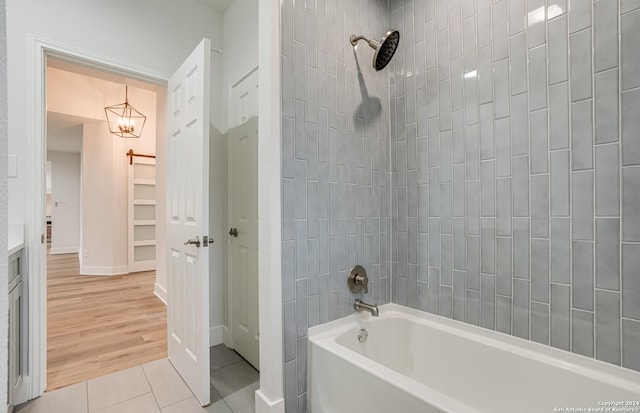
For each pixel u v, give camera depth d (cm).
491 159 158
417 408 108
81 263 516
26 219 175
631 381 119
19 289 168
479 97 163
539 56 143
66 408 166
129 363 214
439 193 180
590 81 129
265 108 154
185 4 244
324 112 171
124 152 498
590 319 129
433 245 183
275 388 149
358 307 183
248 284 221
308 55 165
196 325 177
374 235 197
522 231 148
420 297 190
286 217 155
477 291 164
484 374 155
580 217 132
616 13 123
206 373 170
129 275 482
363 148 191
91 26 204
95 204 491
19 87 177
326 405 149
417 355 183
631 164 120
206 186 172
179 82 205
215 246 250
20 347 171
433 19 184
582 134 131
